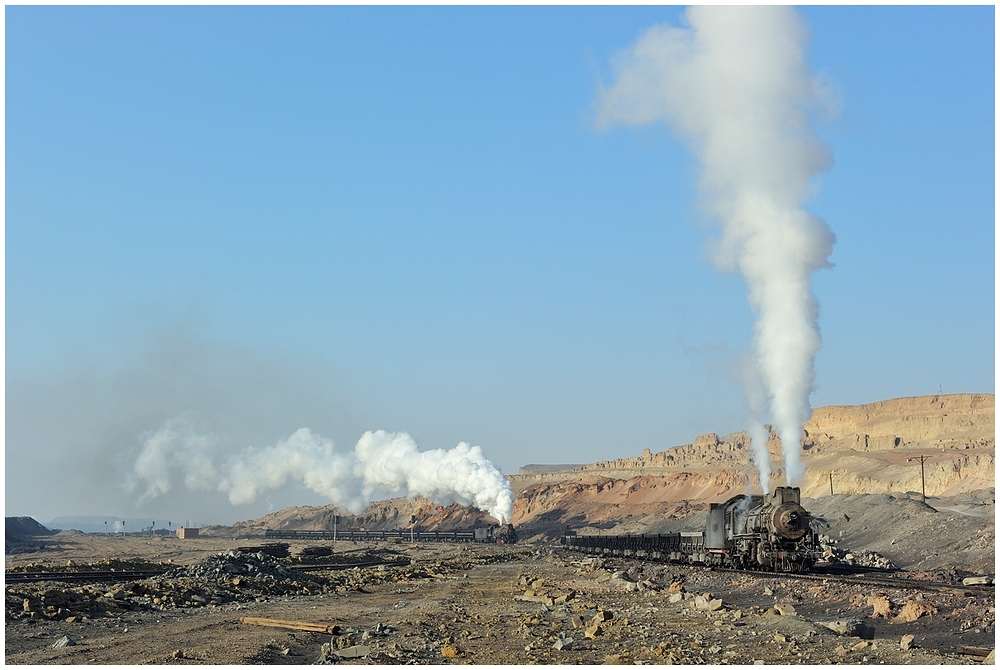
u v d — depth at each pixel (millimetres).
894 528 88875
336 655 30859
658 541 94938
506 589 63531
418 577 79688
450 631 37312
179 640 35031
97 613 43406
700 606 42531
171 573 69375
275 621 39531
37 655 31859
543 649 31719
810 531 62469
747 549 65812
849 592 43656
